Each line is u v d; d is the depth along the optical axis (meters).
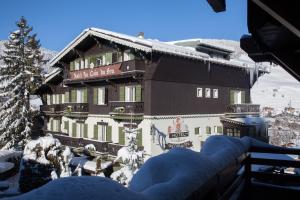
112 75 21.22
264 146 3.89
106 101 23.36
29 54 31.31
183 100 21.62
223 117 24.36
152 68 19.56
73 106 25.84
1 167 19.05
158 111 19.98
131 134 16.86
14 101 29.58
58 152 16.59
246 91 27.38
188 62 21.81
